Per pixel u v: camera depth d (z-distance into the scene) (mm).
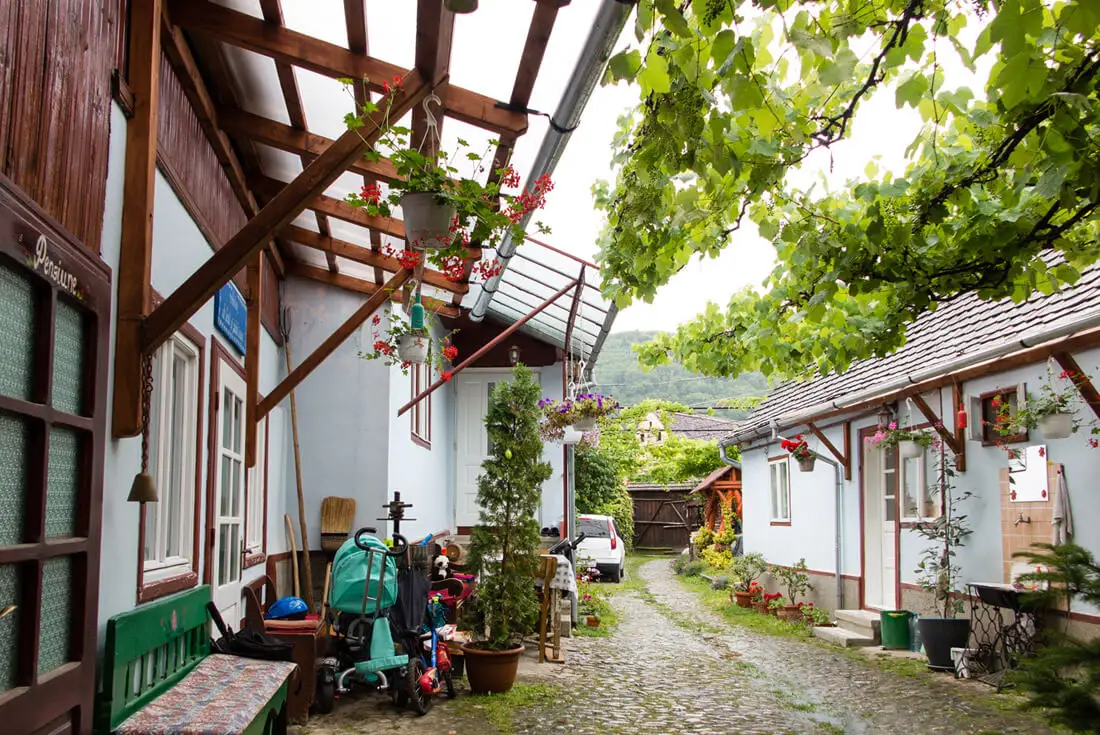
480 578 7836
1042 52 3699
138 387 4004
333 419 9680
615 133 4922
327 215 7445
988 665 8336
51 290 3150
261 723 4055
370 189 4828
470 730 6227
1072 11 3082
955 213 5938
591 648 10547
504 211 5055
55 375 3303
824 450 13234
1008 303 9125
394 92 4605
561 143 5402
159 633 4227
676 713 7027
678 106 3498
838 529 12484
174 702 4020
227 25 4887
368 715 6609
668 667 9258
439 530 13438
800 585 13734
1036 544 3133
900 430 9852
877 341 6855
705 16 3328
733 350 9664
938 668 8758
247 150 6840
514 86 5066
